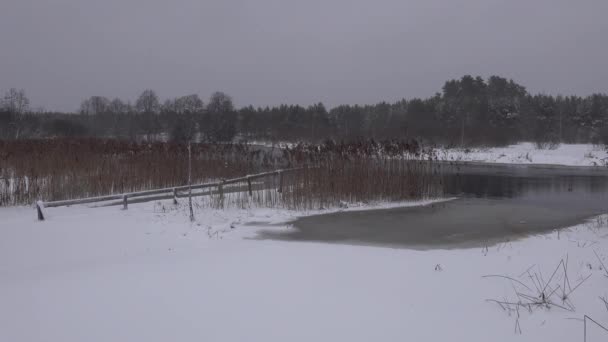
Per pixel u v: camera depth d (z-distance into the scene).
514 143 56.31
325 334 4.55
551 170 31.23
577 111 70.88
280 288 5.93
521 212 14.43
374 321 4.84
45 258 8.74
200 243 9.70
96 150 20.89
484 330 4.59
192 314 5.09
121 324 4.86
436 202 16.78
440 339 4.41
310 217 13.40
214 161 20.80
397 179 17.05
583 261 7.06
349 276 6.46
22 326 4.84
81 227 11.39
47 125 53.56
